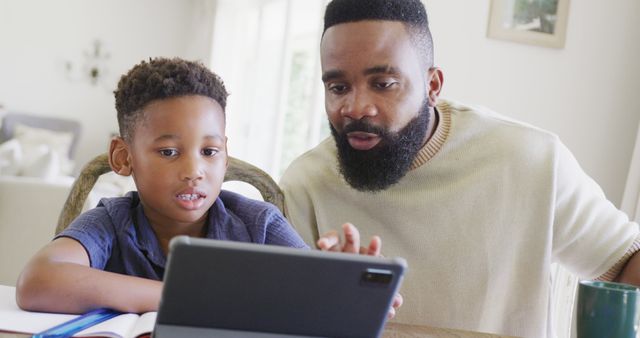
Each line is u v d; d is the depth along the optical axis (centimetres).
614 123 288
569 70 289
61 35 706
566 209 129
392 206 128
